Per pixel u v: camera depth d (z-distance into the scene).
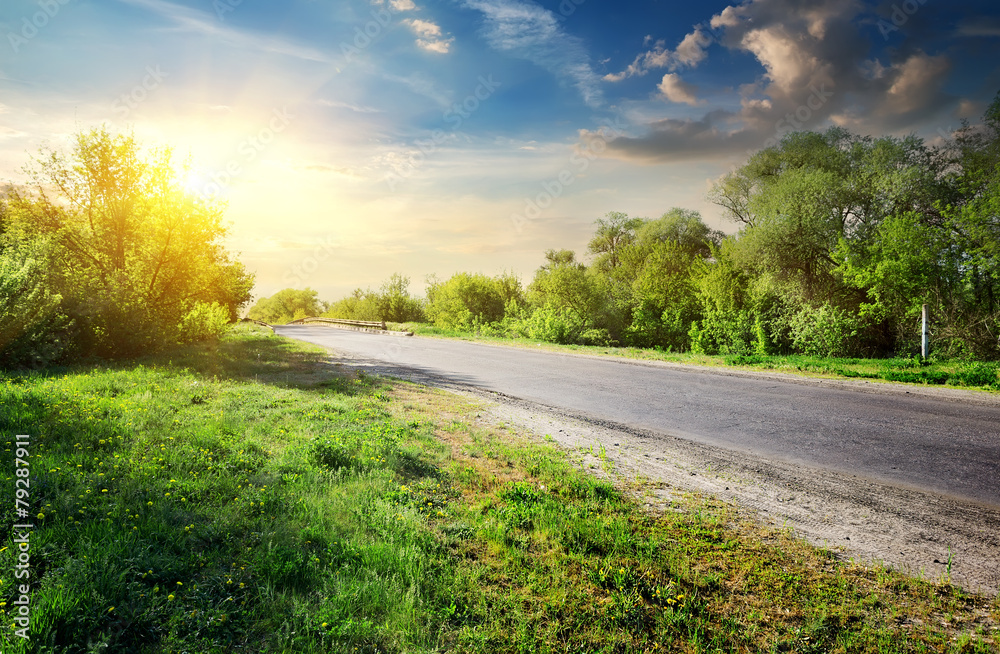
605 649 2.84
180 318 17.55
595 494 5.12
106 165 15.58
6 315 10.34
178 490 4.37
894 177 20.30
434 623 2.96
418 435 7.25
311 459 5.58
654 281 31.78
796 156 27.11
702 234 44.09
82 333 12.88
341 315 59.12
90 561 3.07
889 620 3.15
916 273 17.48
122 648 2.53
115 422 6.18
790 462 6.27
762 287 22.52
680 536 4.23
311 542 3.76
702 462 6.29
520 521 4.38
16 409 6.15
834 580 3.59
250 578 3.23
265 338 25.83
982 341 16.34
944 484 5.46
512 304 36.03
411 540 3.84
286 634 2.70
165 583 3.07
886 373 12.45
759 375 13.42
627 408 9.55
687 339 28.34
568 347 22.56
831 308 19.50
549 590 3.36
